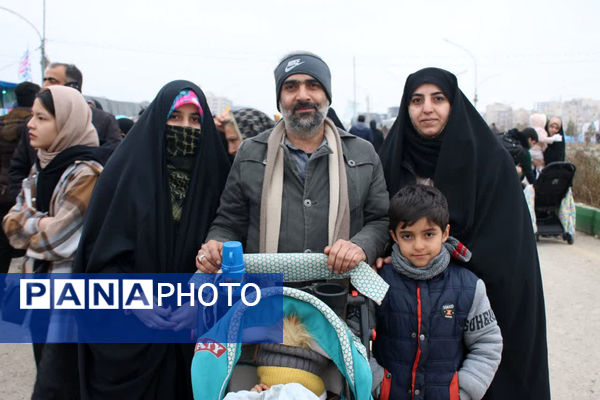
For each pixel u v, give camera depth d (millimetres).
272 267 1691
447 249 1888
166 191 1953
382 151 2486
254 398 1386
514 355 1987
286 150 1977
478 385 1710
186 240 1974
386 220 2084
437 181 2104
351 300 1658
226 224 2047
